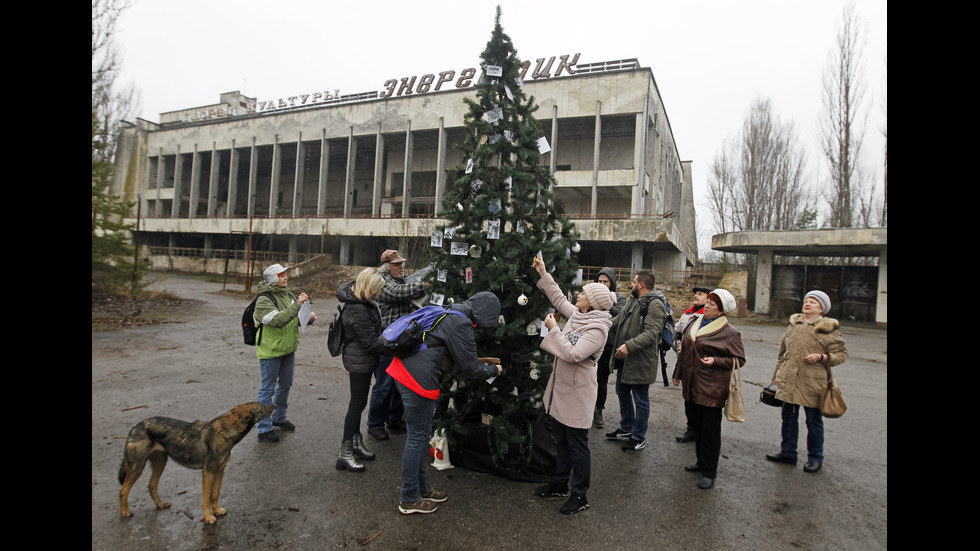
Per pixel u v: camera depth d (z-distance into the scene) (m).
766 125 32.28
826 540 3.53
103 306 14.61
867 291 21.53
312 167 47.62
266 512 3.63
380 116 37.12
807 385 4.71
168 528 3.36
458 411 4.56
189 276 35.94
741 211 33.12
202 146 44.81
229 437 3.48
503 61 4.81
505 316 4.60
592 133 34.97
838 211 25.81
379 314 4.57
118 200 16.00
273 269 5.04
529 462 4.30
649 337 5.02
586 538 3.45
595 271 28.59
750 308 26.48
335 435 5.29
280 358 5.15
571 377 3.85
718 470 4.79
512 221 4.71
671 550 3.34
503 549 3.26
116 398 6.18
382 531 3.43
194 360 8.60
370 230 34.84
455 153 39.22
